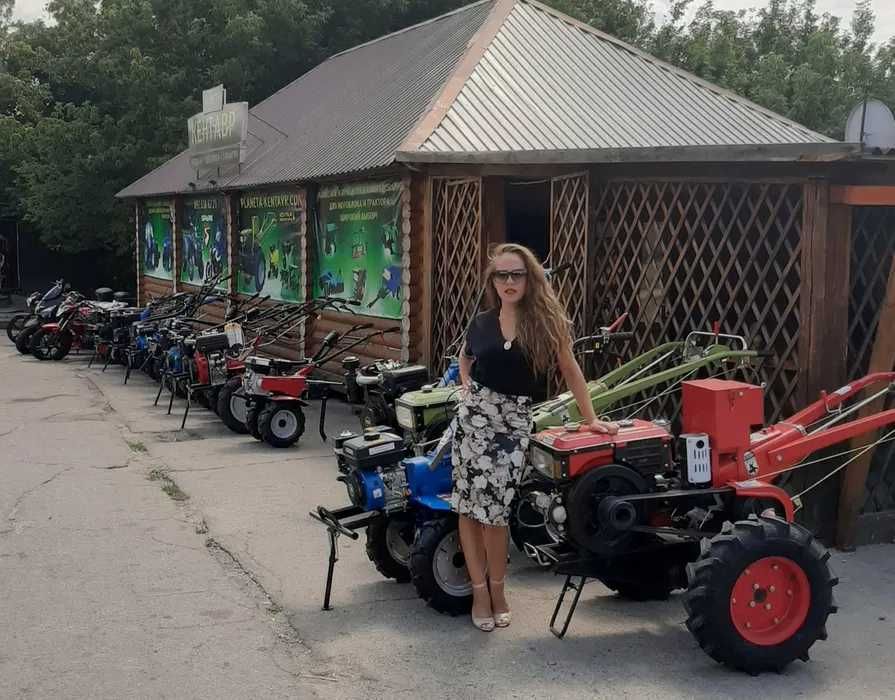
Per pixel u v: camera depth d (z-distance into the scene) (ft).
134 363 49.70
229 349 36.32
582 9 83.15
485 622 16.16
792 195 19.69
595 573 15.78
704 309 21.94
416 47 49.73
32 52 94.38
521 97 37.73
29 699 13.88
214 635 16.14
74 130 79.61
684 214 22.47
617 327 24.26
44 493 25.31
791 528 14.32
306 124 51.37
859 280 19.74
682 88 42.16
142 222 75.61
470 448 15.51
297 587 18.39
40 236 90.99
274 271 50.26
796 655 14.35
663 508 15.70
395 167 34.71
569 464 15.07
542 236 40.70
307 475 27.63
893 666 14.73
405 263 36.45
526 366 15.26
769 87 81.15
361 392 31.35
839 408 18.90
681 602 17.39
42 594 17.98
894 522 20.49
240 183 49.73
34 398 41.60
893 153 16.92
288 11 78.69
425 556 16.48
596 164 25.13
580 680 14.28
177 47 80.79
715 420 15.53
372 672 14.67
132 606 17.42
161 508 23.98
